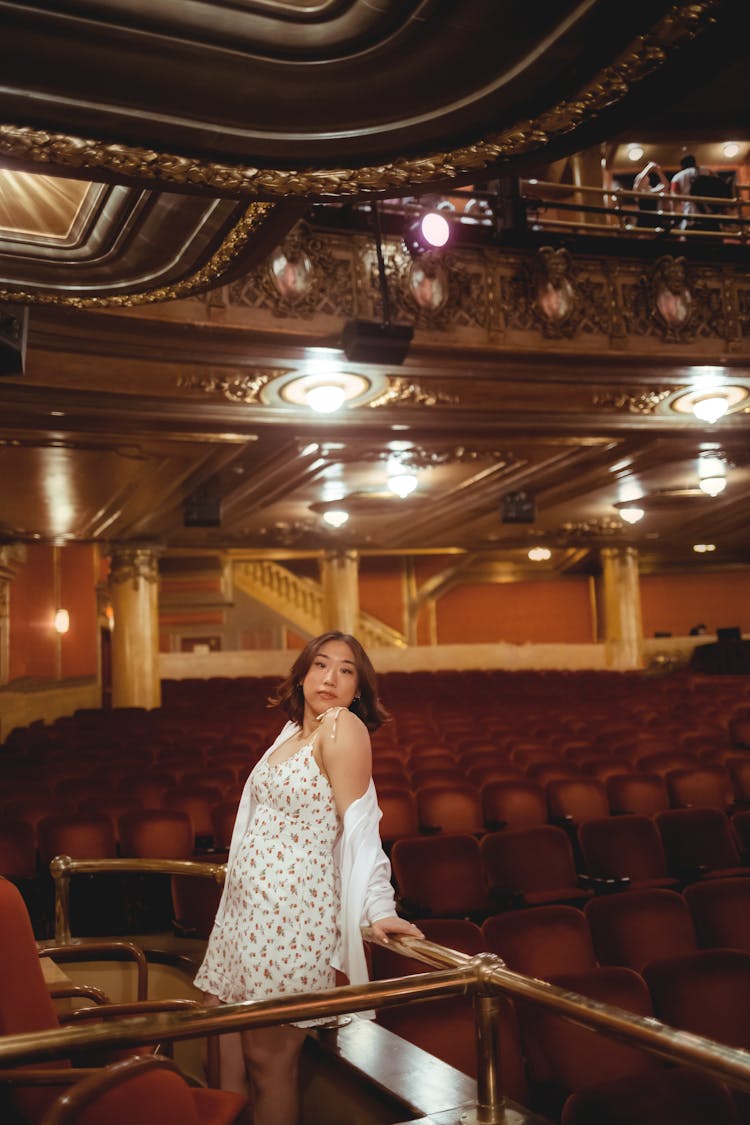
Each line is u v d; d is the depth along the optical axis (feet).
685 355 28.35
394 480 38.88
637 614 67.97
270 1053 8.25
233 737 37.96
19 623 47.80
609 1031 5.53
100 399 26.86
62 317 21.54
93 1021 8.18
